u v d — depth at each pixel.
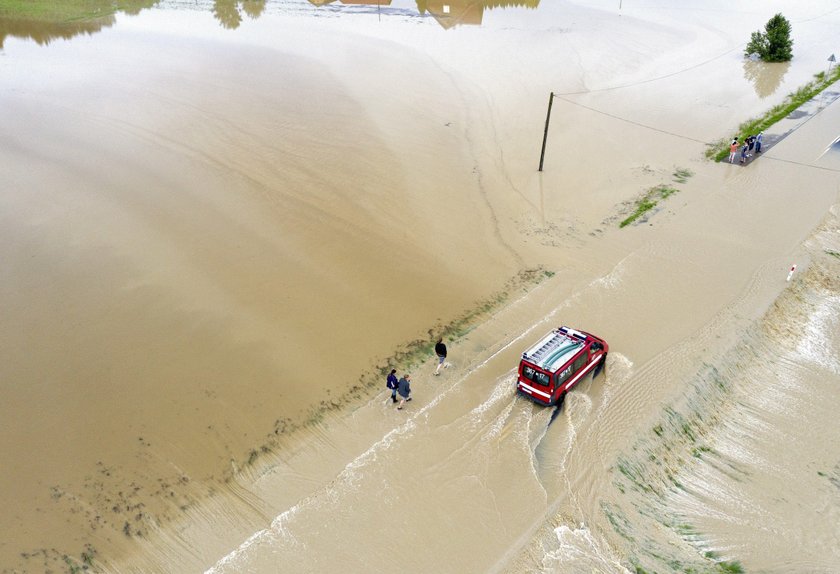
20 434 21.05
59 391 22.72
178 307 26.83
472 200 37.22
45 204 33.34
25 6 71.69
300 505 19.50
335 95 50.91
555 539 18.61
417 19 74.44
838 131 48.59
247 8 77.06
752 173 42.22
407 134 44.97
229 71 55.16
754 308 29.06
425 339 26.56
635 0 87.25
